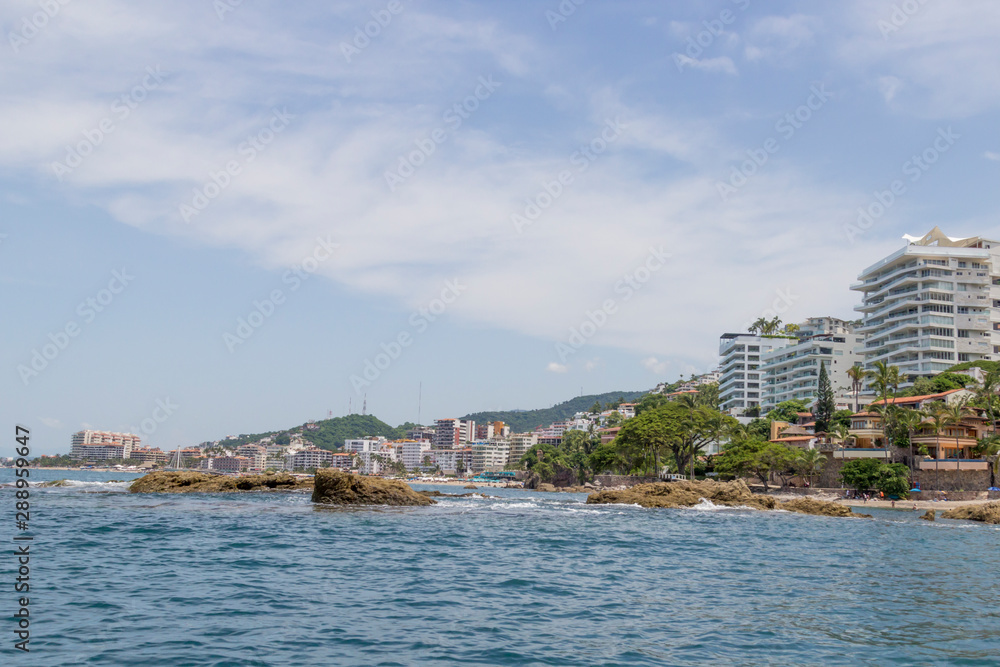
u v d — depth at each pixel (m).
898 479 99.44
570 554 35.19
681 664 15.65
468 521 53.34
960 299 158.88
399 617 19.70
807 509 78.00
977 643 17.77
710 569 30.91
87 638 16.47
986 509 74.50
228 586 23.72
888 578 28.92
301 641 16.73
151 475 86.19
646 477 155.75
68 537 36.53
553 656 16.05
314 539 38.44
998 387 120.62
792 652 16.77
